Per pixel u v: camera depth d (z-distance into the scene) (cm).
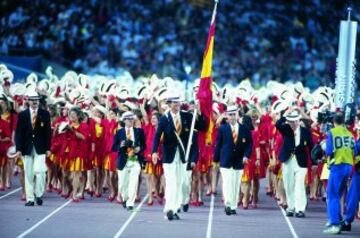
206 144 4625
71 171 4594
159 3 12069
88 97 5119
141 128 4300
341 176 3656
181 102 4206
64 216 3984
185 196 4266
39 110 4256
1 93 4950
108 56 11075
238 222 3975
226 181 4212
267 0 12569
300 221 4075
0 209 4184
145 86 5078
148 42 11369
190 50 11469
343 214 4078
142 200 4800
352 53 4194
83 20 11481
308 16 12438
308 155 4184
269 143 4747
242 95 5200
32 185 4328
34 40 10862
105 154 4772
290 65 11531
